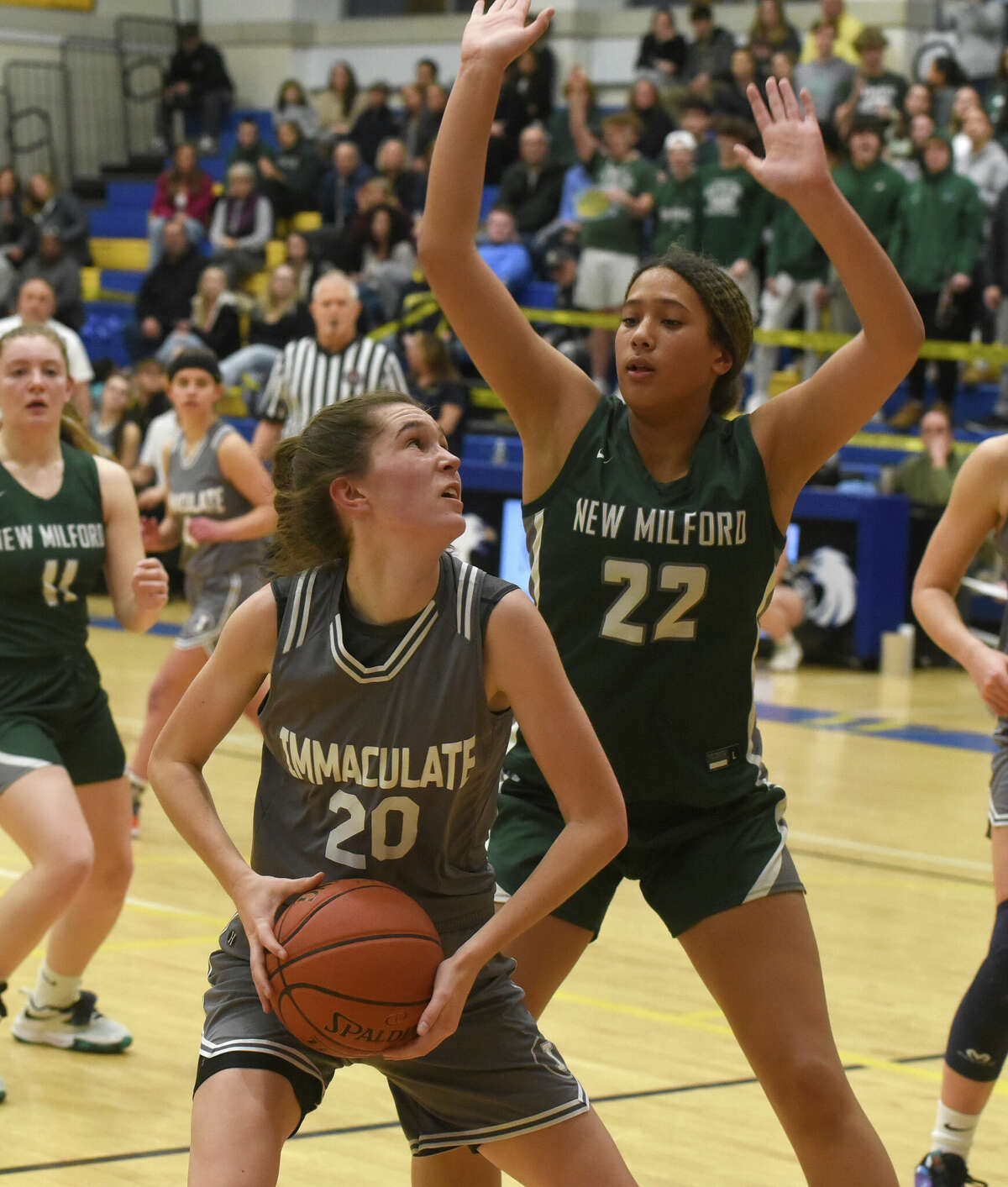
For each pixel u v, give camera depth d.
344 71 24.14
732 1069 6.12
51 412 5.79
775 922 4.02
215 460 9.14
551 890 3.41
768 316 17.64
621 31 23.64
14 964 5.35
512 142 21.91
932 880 9.06
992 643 15.18
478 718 3.44
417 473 3.38
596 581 4.11
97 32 27.44
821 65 18.92
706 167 17.48
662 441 4.21
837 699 14.91
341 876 3.50
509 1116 3.55
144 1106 5.59
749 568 4.08
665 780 4.13
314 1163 5.13
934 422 16.64
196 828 3.53
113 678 15.02
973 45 20.23
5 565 5.69
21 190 24.80
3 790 5.48
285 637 3.47
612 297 18.34
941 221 16.88
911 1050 6.36
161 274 22.17
